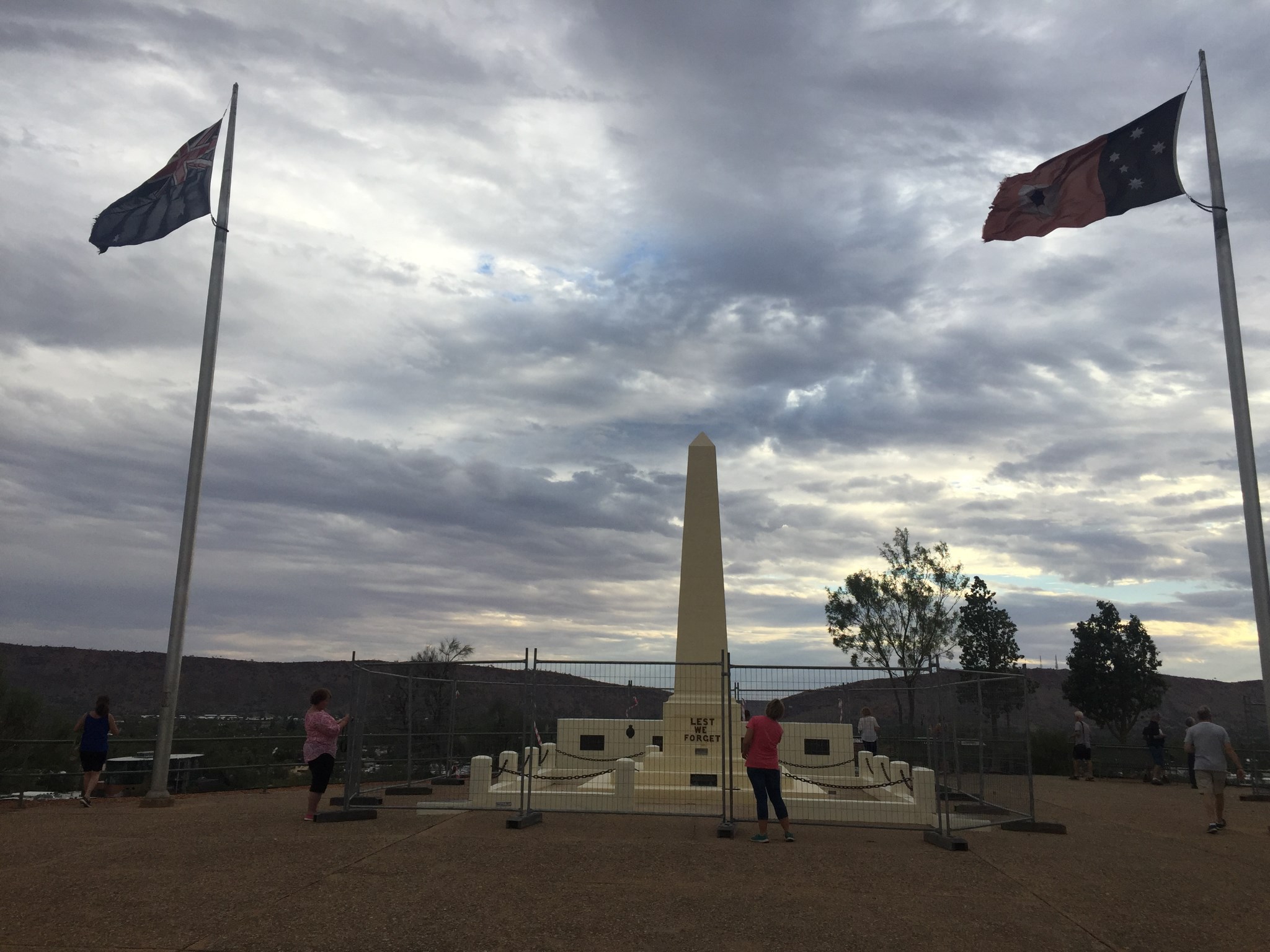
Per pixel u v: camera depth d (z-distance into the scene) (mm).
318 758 13000
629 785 14344
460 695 19984
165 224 17781
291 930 7207
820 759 18141
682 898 8570
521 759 13359
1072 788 21672
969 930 7703
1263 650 14609
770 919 7902
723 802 12734
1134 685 37812
